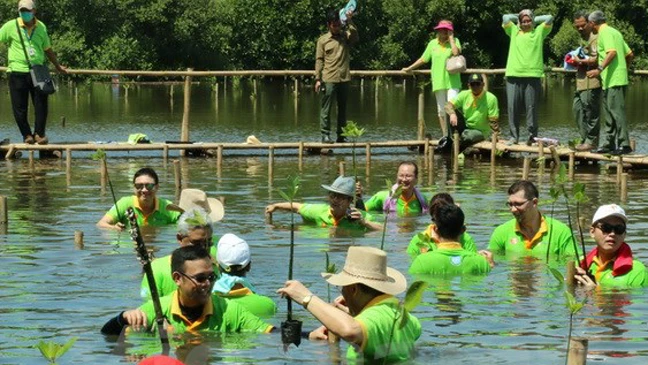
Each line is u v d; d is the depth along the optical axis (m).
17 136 25.09
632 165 19.97
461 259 11.24
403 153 22.61
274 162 21.16
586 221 14.42
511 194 12.37
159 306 8.59
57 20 46.22
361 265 8.10
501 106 36.03
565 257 12.13
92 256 12.14
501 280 11.01
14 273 11.27
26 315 9.57
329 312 7.96
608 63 19.81
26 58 21.22
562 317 9.53
